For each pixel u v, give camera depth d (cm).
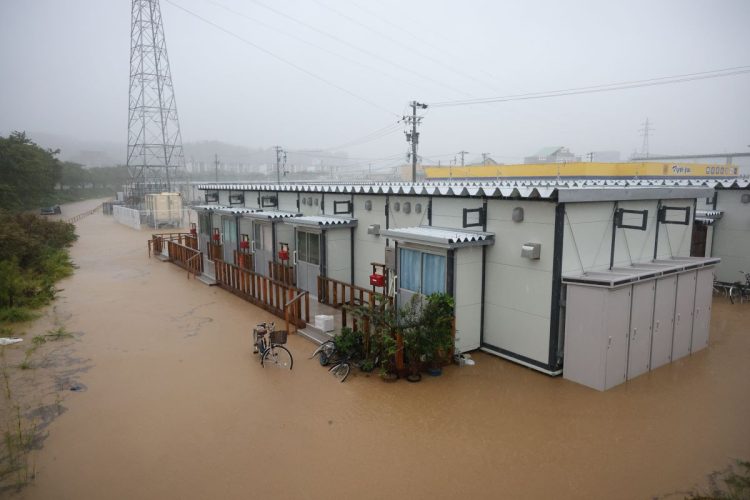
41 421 780
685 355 1027
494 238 1018
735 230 1540
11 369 998
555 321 912
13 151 5531
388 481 616
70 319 1370
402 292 1130
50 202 7300
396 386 891
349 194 1516
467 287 1017
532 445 693
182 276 2016
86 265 2314
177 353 1088
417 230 1127
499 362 1002
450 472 633
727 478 609
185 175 11312
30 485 616
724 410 788
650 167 2781
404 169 6197
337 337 1001
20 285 1515
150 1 5303
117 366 1012
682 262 1058
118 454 686
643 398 832
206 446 704
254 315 1398
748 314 1334
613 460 654
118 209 5000
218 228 2214
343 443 706
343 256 1502
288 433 736
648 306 924
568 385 888
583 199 905
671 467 636
